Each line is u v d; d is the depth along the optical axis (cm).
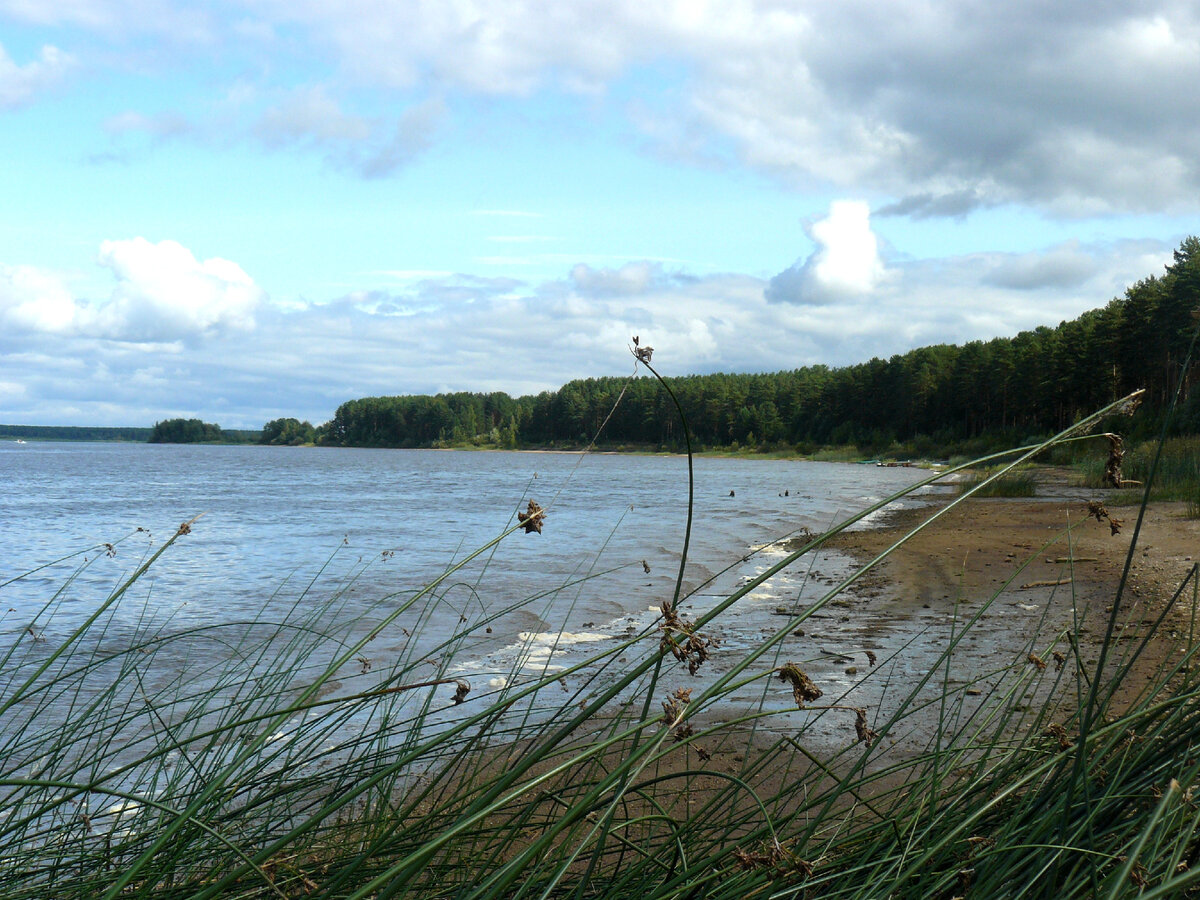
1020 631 714
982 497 2672
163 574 1286
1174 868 169
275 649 725
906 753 421
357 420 18662
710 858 190
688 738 169
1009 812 227
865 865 196
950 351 10288
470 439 16188
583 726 461
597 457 10531
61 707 529
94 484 4681
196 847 224
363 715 510
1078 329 6775
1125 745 229
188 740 215
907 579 1087
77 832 271
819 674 621
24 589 1150
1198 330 156
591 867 173
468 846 246
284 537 1869
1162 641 585
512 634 800
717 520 2117
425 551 1546
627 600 999
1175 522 1492
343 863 222
